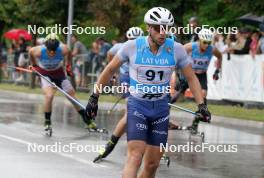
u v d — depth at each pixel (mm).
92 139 29344
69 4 57062
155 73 17109
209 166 23734
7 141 27875
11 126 33250
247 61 45750
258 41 45094
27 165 22656
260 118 39500
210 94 49125
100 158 23859
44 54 30594
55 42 30438
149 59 17062
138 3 53312
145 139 16984
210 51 33125
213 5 62750
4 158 23812
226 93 47719
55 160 23812
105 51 56906
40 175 21062
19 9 66625
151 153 17266
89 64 58688
